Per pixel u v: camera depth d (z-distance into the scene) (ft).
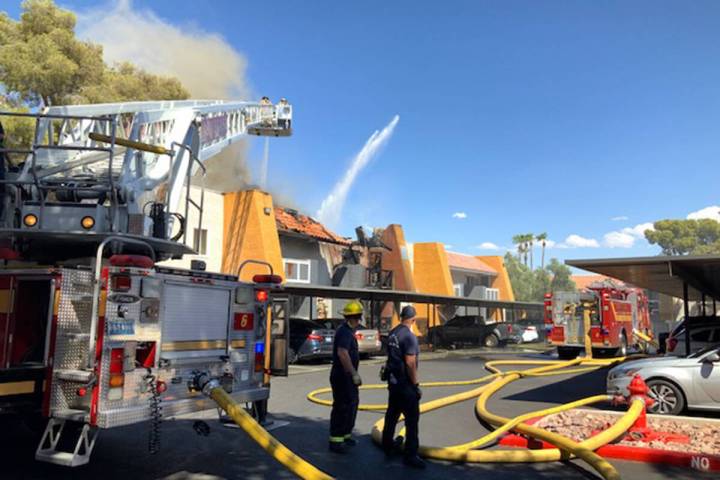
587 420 27.25
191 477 18.83
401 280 97.66
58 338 17.07
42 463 19.97
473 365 60.49
